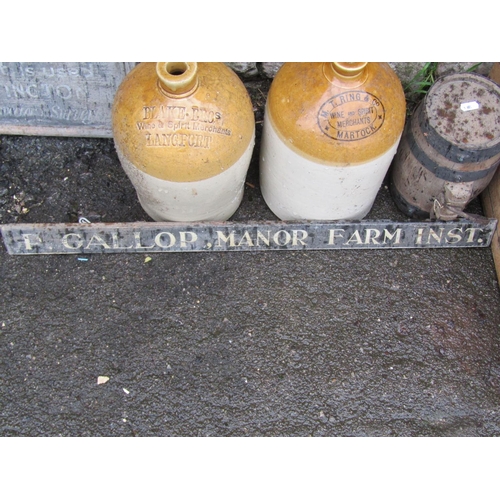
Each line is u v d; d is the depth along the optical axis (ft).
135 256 5.70
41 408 5.22
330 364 5.39
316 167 5.10
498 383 5.38
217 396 5.28
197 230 5.57
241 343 5.44
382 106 4.92
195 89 4.81
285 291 5.62
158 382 5.32
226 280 5.64
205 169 4.99
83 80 5.81
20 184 5.95
